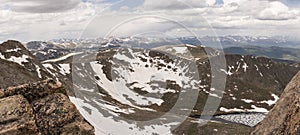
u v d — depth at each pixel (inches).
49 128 518.9
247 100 6348.4
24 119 497.0
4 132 470.6
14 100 520.7
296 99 640.4
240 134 2726.4
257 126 696.4
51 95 564.4
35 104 541.6
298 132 593.9
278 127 632.4
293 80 709.3
